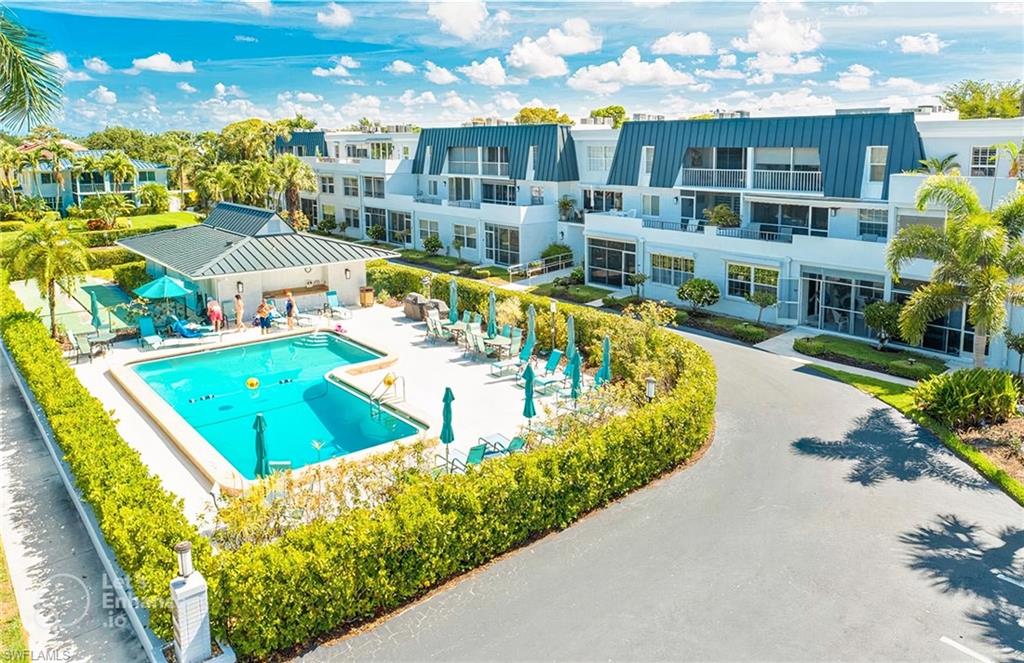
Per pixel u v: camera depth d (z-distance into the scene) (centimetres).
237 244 3462
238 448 2086
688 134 3953
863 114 3272
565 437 1803
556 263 4603
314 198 6738
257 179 5984
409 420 2211
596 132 4584
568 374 2419
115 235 5634
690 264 3722
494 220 4769
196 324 3212
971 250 2142
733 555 1494
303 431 2206
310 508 1479
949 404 2144
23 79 1794
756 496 1747
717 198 3903
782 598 1353
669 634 1254
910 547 1529
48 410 1891
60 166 7700
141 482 1458
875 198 3244
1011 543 1547
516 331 2777
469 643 1234
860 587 1390
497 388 2495
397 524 1323
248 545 1264
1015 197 2309
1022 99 5031
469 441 2033
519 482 1514
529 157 4834
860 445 2048
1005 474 1831
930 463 1931
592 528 1602
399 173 5788
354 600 1277
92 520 1555
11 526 1619
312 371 2795
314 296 3631
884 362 2759
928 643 1236
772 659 1195
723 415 2281
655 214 4222
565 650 1215
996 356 2705
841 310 3206
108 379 2627
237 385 2638
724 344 3134
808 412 2303
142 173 8531
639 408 2012
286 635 1211
